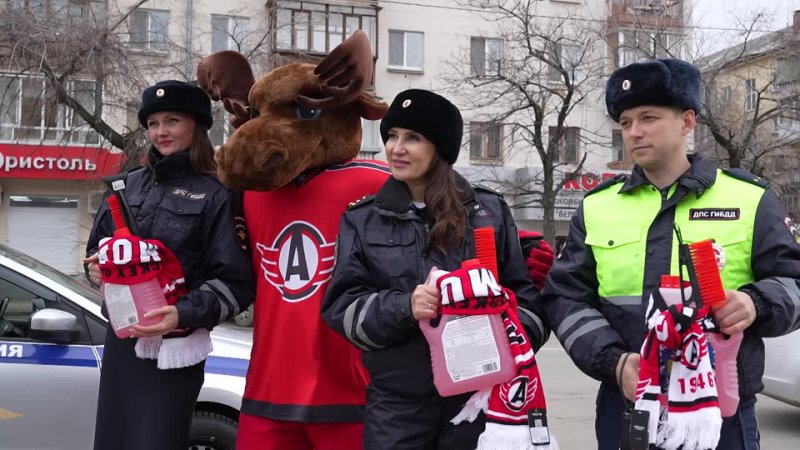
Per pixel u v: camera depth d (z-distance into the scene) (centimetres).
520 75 1920
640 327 232
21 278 389
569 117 2289
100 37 1211
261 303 305
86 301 390
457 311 228
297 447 303
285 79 291
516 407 228
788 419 695
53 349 373
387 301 242
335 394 293
